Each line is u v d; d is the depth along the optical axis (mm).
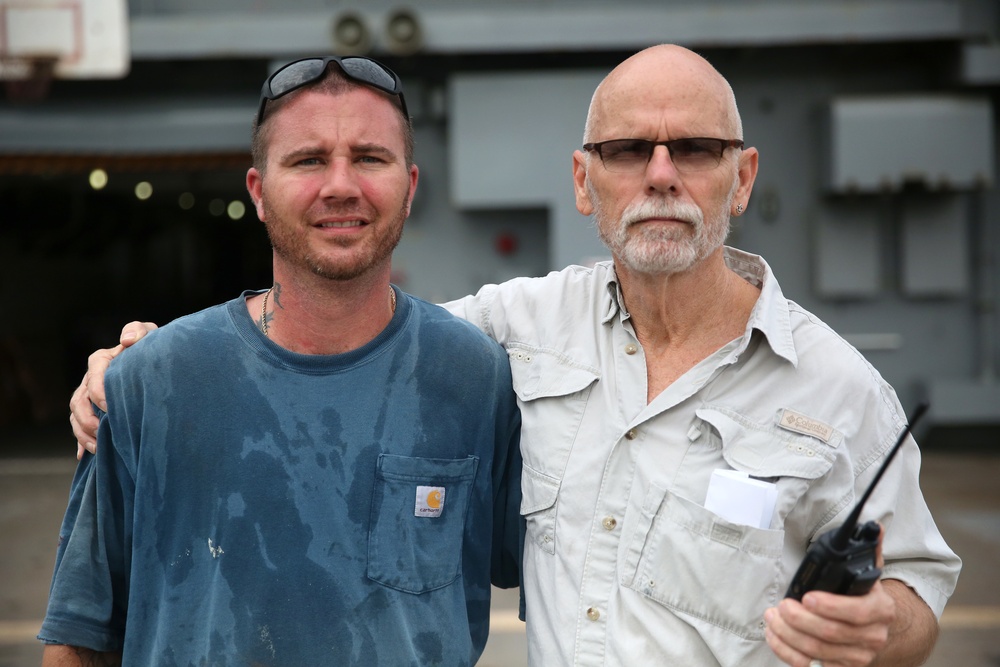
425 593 1731
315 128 1682
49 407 12180
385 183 1712
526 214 7711
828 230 7684
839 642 1474
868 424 1774
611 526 1764
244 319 1769
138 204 16188
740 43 7250
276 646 1666
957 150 7324
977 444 8141
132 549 1741
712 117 1753
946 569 1775
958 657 4062
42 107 7742
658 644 1695
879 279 7766
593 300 1938
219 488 1699
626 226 1772
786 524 1745
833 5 7211
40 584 5137
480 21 7230
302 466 1711
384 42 7207
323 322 1746
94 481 1774
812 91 7734
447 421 1792
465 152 7430
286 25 7238
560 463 1816
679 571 1696
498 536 1958
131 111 7777
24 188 12922
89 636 1749
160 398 1720
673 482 1746
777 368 1785
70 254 16047
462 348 1840
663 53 1798
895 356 7848
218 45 7250
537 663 1789
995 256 7816
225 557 1683
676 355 1854
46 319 15055
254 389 1729
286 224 1705
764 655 1687
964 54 7324
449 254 7766
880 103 7344
